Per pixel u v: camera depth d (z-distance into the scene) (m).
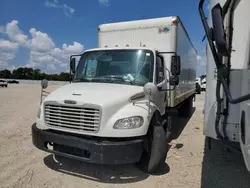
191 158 4.90
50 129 4.05
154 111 4.11
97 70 5.00
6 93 21.30
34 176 3.92
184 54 7.56
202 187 3.62
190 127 8.02
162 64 5.45
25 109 10.99
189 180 3.87
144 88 3.97
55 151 3.89
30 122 8.02
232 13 2.77
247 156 2.11
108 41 6.64
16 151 5.08
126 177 3.96
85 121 3.63
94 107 3.57
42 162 4.52
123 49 5.07
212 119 3.34
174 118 9.84
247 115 2.15
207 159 4.84
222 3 3.07
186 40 7.93
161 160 4.07
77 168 4.29
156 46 6.04
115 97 3.79
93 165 4.43
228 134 3.03
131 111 3.72
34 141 4.09
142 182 3.79
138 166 4.31
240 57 2.92
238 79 2.83
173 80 4.96
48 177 3.90
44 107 4.04
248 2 2.79
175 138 6.50
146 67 4.74
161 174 4.11
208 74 3.44
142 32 6.20
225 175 4.07
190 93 10.01
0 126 7.29
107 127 3.54
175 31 5.85
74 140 3.61
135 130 3.60
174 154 5.14
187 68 8.62
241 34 2.88
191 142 6.09
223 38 2.27
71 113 3.74
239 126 2.69
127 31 6.39
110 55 5.05
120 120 3.59
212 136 3.34
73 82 5.02
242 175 4.07
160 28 5.98
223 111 3.03
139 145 3.58
